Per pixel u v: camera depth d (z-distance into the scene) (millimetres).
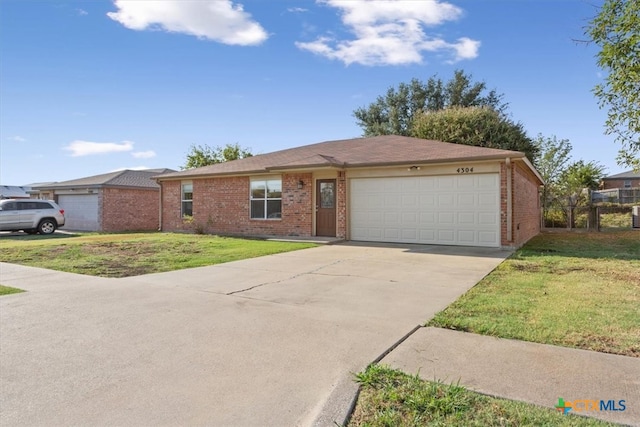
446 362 3264
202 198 17359
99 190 20781
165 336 4078
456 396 2646
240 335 4078
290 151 17891
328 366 3273
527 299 5340
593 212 21188
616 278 6855
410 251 10758
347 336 3992
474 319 4438
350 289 6191
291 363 3350
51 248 11703
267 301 5480
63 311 5043
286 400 2729
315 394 2807
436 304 5199
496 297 5480
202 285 6594
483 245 11562
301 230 14742
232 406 2658
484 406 2539
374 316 4684
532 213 16188
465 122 24578
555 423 2330
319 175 14414
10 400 2760
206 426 2418
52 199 23203
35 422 2469
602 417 2385
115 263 9086
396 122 35812
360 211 13570
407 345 3688
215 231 16922
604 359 3289
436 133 25047
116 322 4566
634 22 5289
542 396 2654
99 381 3057
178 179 18031
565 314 4590
